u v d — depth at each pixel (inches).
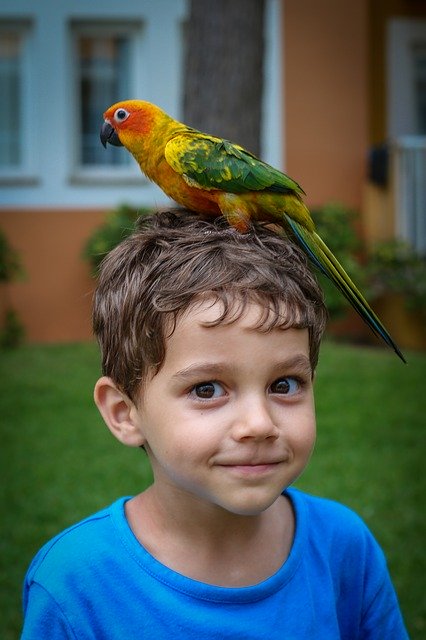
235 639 70.9
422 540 192.7
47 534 198.2
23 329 423.8
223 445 67.0
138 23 424.8
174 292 67.4
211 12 241.0
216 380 67.3
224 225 84.1
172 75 425.1
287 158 433.1
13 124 427.5
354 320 432.5
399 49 440.5
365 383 321.7
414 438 263.1
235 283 67.1
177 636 70.6
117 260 73.8
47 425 279.4
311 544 78.5
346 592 80.4
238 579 73.8
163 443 69.2
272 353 67.2
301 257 73.9
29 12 416.5
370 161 426.0
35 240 427.8
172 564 73.4
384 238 422.9
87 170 433.7
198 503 72.4
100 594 71.9
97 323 75.4
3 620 161.3
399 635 82.2
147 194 433.4
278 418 68.1
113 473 236.7
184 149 90.8
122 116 98.2
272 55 427.8
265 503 67.5
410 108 444.5
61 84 423.2
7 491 224.5
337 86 433.1
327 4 428.8
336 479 229.8
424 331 397.1
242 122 242.8
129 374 71.7
